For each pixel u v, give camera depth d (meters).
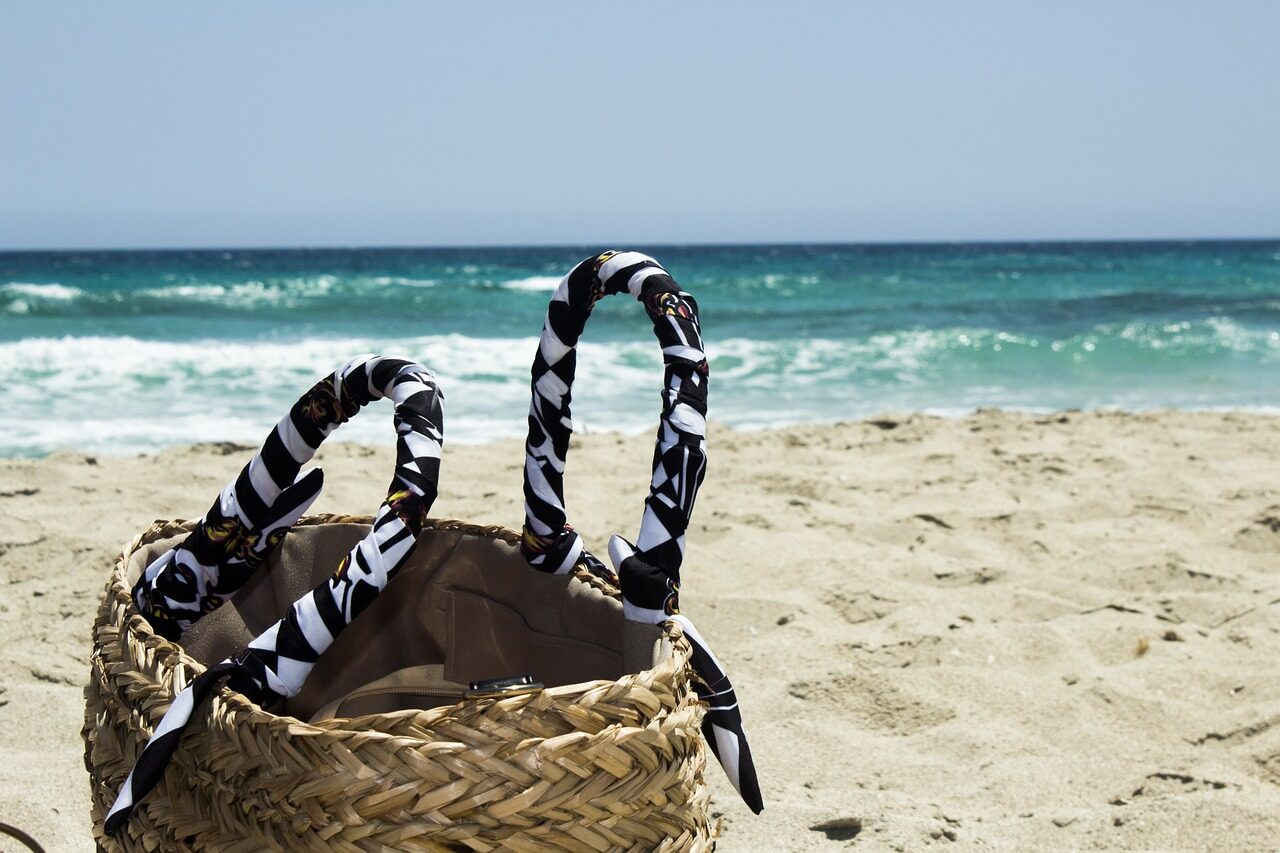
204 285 23.86
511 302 20.09
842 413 8.77
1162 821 2.30
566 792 1.12
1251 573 4.09
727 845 2.26
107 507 4.42
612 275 1.51
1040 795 2.51
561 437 1.64
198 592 1.61
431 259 60.31
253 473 1.57
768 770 2.61
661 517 1.43
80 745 2.66
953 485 5.27
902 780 2.58
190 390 9.10
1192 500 4.99
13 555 3.83
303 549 1.80
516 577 1.72
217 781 1.19
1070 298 23.30
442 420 1.43
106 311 17.73
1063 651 3.29
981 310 20.33
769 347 12.77
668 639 1.34
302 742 1.12
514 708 1.13
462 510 4.48
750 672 3.14
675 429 1.44
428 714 1.12
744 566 3.98
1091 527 4.61
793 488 5.19
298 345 12.36
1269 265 41.00
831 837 2.30
